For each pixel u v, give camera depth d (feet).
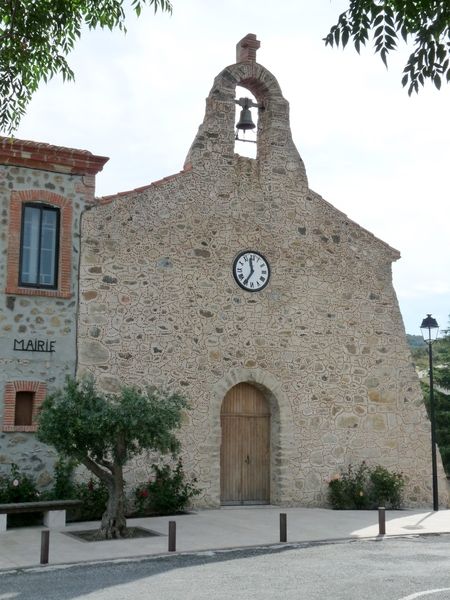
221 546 36.81
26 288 46.70
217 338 52.11
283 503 52.54
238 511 49.70
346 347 56.80
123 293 49.44
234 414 53.47
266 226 55.42
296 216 56.75
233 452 53.11
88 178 49.70
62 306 47.57
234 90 56.08
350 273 58.08
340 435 55.31
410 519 48.32
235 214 54.39
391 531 42.63
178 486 48.21
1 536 38.99
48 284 47.85
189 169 53.26
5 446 44.62
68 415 38.37
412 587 28.30
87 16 36.52
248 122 55.21
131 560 33.55
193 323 51.44
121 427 38.22
